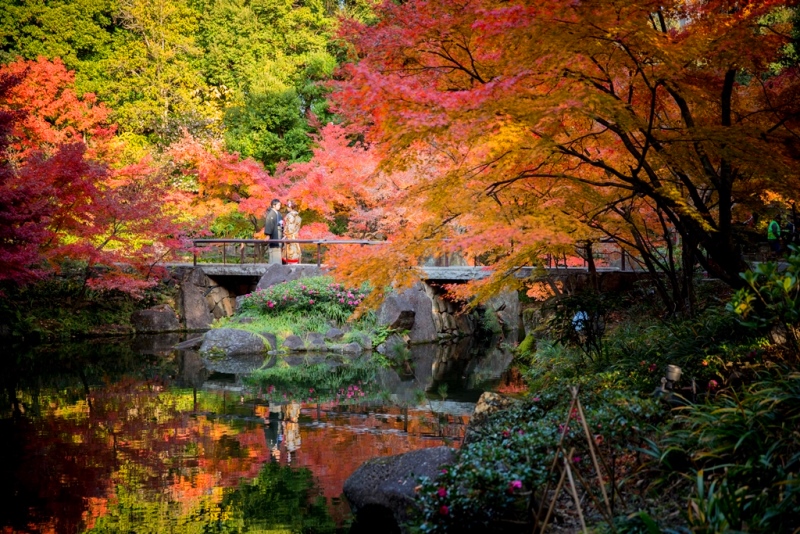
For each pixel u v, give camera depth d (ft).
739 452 15.15
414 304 62.95
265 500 21.97
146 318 67.92
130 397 38.47
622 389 22.65
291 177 82.33
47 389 40.81
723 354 21.80
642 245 31.71
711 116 24.95
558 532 15.12
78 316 64.95
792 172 20.24
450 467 17.02
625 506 15.46
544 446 17.01
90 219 60.64
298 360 53.26
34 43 91.40
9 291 61.87
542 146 19.66
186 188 79.25
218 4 100.37
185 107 92.53
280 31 100.73
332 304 61.98
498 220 20.18
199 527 20.01
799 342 18.89
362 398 38.34
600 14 17.63
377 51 22.36
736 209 31.22
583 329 32.24
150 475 24.53
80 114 75.56
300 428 31.17
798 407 14.92
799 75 26.40
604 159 26.14
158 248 69.72
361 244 62.34
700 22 21.38
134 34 97.91
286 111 87.20
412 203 24.91
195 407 35.83
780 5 20.71
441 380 44.39
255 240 66.08
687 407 17.39
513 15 17.49
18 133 72.33
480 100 17.74
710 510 12.57
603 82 22.45
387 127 19.36
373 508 19.85
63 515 20.86
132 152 83.51
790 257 15.84
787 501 12.05
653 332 30.35
